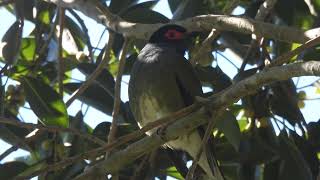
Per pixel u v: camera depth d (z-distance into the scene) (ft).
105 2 37.91
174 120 26.68
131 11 36.27
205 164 32.96
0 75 33.73
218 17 30.12
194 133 32.89
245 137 32.68
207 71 34.78
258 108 33.01
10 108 35.88
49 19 39.24
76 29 39.09
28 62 37.32
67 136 34.65
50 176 32.07
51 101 32.40
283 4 35.73
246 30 29.12
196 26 30.96
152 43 36.22
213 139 33.19
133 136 25.91
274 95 33.09
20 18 34.83
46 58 38.22
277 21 36.55
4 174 31.58
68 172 32.12
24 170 31.73
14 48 34.04
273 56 36.68
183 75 34.83
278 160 32.37
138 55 36.06
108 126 34.45
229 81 34.55
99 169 27.40
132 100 35.40
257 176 33.83
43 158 32.07
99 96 34.99
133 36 32.17
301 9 35.81
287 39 28.27
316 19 35.86
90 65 36.63
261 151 32.27
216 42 37.27
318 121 32.83
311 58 33.99
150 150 27.61
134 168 33.35
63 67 34.88
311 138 32.65
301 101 37.09
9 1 36.19
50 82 37.63
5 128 33.94
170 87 34.83
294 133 32.63
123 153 27.43
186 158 34.78
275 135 32.68
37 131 29.50
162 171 34.68
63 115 32.32
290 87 33.14
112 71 40.45
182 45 36.47
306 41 27.32
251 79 25.81
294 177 31.35
